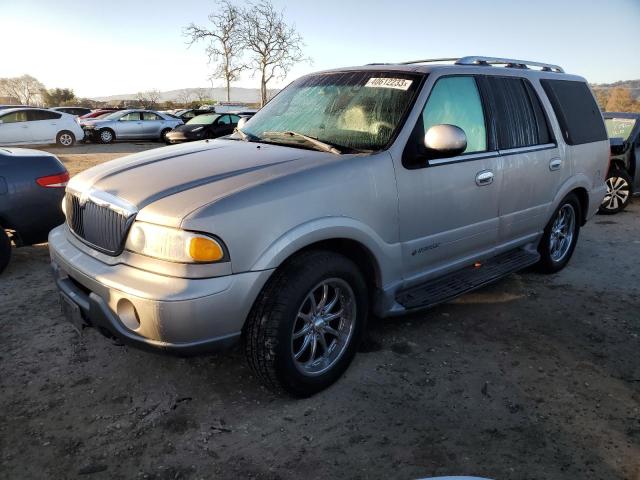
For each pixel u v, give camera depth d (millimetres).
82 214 2973
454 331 3855
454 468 2473
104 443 2604
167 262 2510
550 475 2439
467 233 3766
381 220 3135
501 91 4059
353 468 2467
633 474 2457
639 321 4117
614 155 8078
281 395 2938
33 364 3285
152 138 22562
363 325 3199
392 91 3520
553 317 4148
